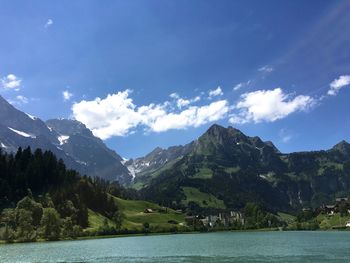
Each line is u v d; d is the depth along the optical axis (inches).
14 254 5132.9
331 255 4451.3
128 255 4936.0
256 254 4803.2
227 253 5032.0
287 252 4992.6
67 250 5885.8
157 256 4766.2
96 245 7293.3
